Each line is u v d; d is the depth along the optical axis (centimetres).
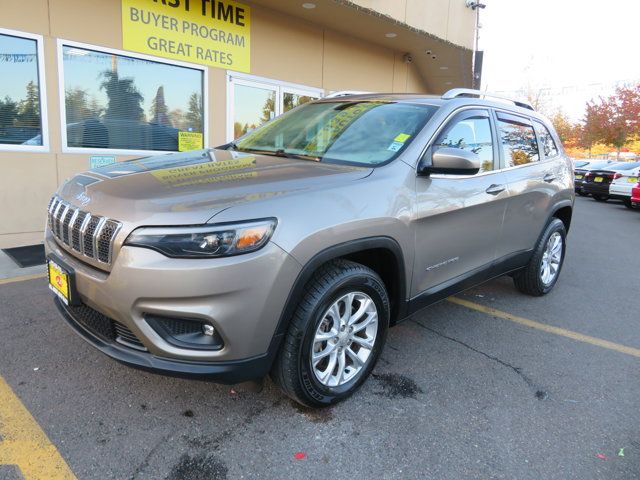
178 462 234
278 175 269
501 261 416
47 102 613
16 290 442
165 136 748
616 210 1559
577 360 365
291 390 260
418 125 332
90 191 259
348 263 274
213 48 779
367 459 243
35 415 264
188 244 217
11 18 571
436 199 320
